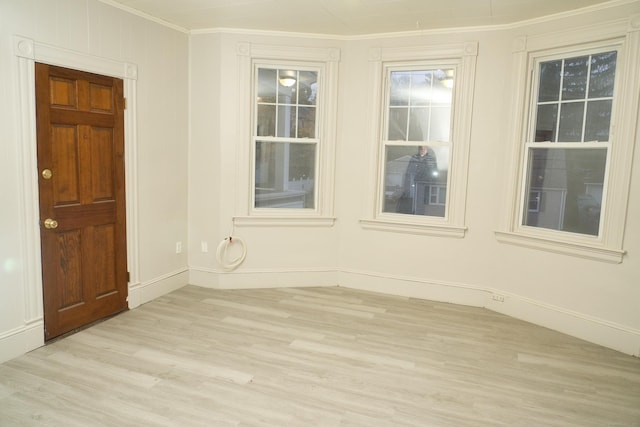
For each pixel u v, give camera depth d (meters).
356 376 2.74
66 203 3.14
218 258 4.35
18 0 2.70
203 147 4.36
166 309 3.83
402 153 4.36
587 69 3.42
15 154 2.76
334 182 4.50
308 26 4.05
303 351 3.08
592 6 3.27
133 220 3.77
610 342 3.25
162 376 2.67
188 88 4.34
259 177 4.47
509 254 3.89
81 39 3.15
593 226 3.44
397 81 4.31
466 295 4.15
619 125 3.17
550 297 3.61
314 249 4.56
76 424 2.19
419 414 2.36
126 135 3.63
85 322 3.37
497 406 2.45
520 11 3.46
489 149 3.94
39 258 2.96
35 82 2.85
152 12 3.71
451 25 3.88
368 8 3.50
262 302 4.08
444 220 4.22
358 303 4.12
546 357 3.08
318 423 2.25
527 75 3.71
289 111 4.43
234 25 4.07
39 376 2.62
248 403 2.41
